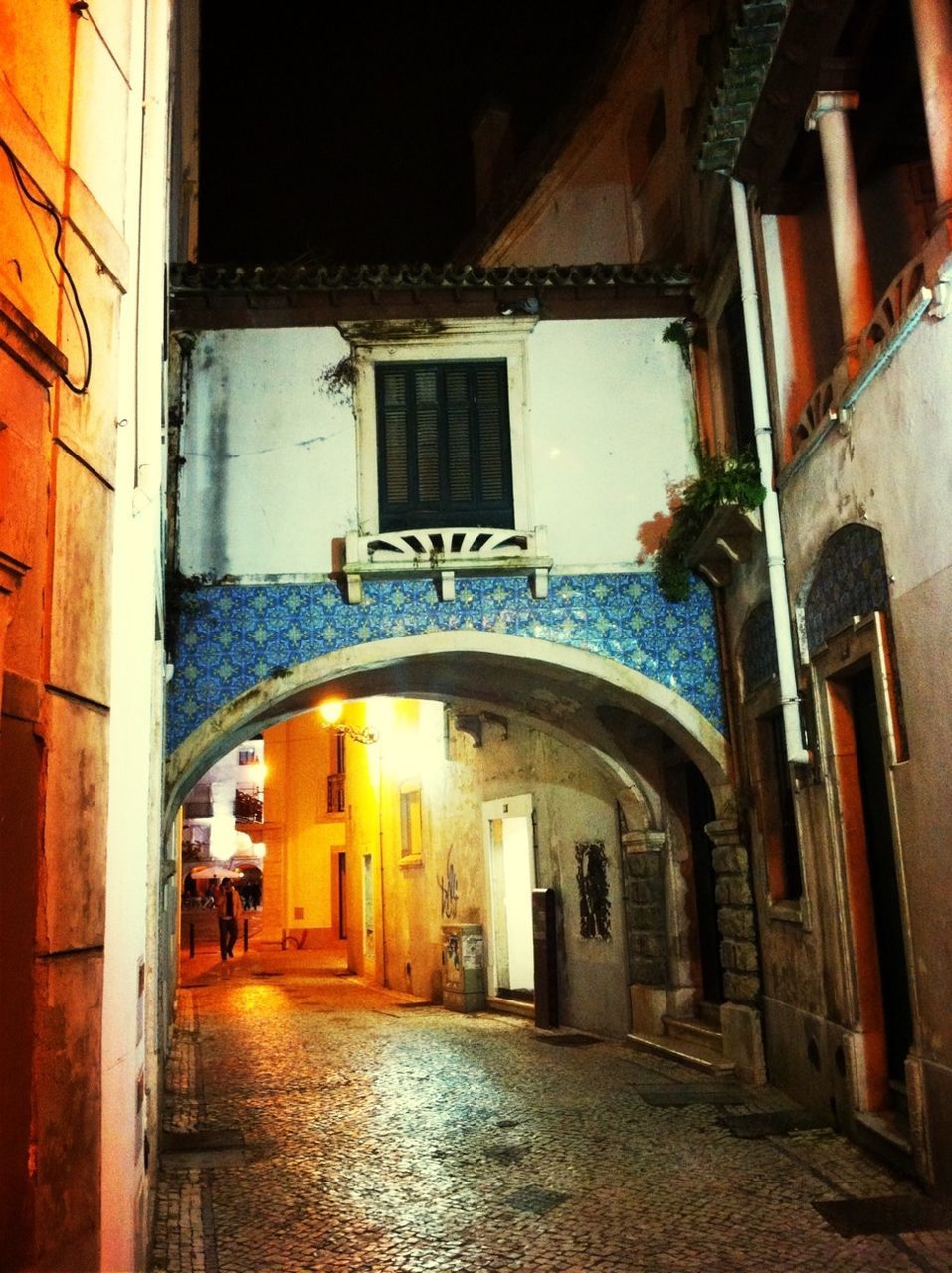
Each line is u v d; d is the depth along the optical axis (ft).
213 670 36.45
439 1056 42.27
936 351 21.38
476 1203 23.43
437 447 38.60
